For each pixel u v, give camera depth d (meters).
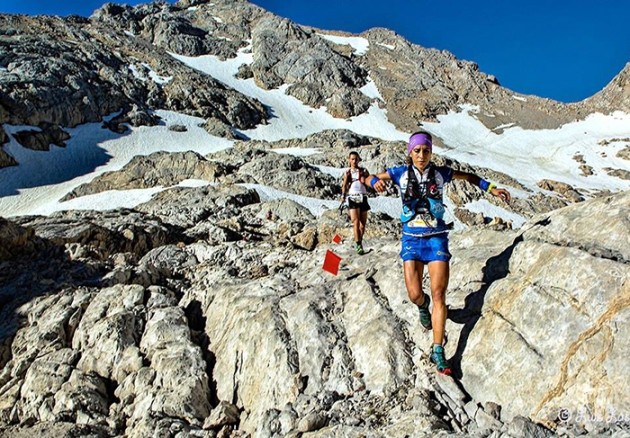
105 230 22.30
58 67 93.12
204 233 27.89
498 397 5.20
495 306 5.95
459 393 5.41
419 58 161.38
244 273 11.55
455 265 7.22
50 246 15.17
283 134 112.50
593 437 4.17
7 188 68.81
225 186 55.28
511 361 5.30
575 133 136.88
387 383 5.90
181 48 139.88
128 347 8.55
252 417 6.61
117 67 109.75
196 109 107.62
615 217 5.94
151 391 7.39
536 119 143.50
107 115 94.38
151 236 24.88
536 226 6.89
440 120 135.62
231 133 101.75
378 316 6.95
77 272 12.53
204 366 7.72
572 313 5.18
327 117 126.31
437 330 5.58
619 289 5.02
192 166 66.19
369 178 5.93
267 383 6.78
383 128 123.81
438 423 4.99
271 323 7.45
